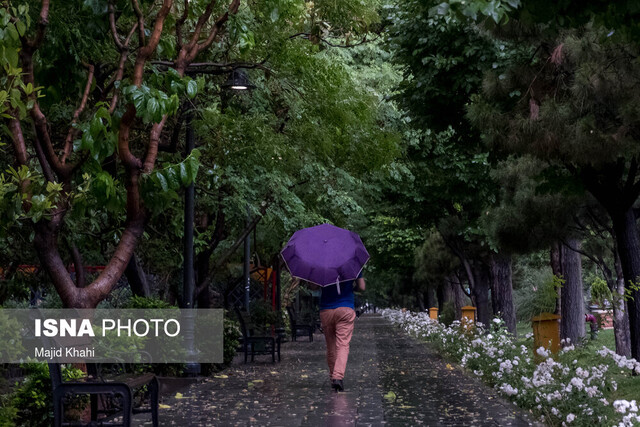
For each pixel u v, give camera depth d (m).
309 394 11.55
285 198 19.09
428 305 60.03
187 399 10.91
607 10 6.27
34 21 8.94
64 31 9.09
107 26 9.29
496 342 15.17
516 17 6.19
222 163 15.92
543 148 10.20
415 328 30.94
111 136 8.05
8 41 7.10
